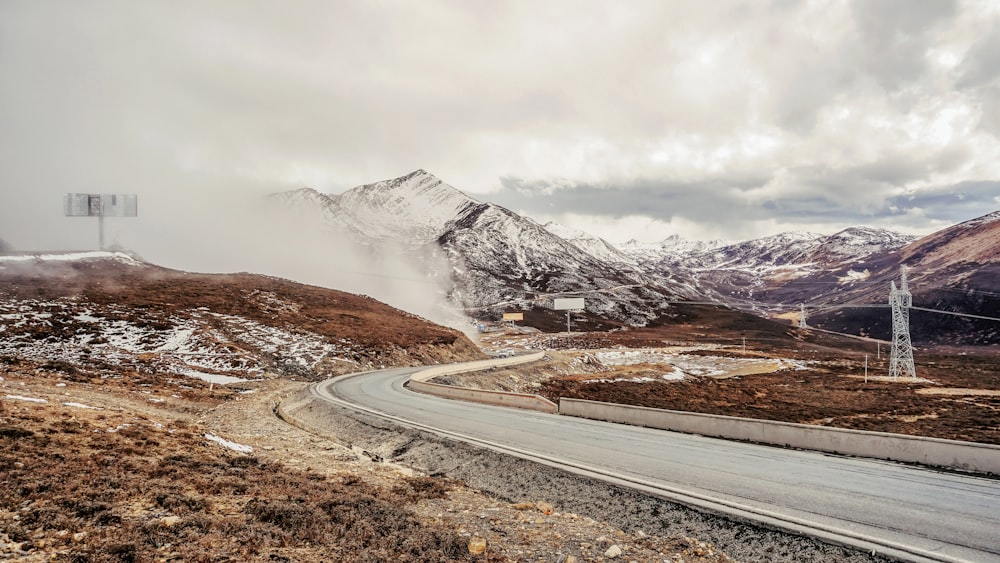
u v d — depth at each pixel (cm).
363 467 1644
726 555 1002
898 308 9956
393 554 878
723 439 1969
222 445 1669
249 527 890
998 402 6312
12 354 3444
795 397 6719
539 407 2798
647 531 1130
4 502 849
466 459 1752
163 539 799
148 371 3697
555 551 994
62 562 682
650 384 6962
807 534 1015
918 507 1153
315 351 5312
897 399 6600
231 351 4594
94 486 995
